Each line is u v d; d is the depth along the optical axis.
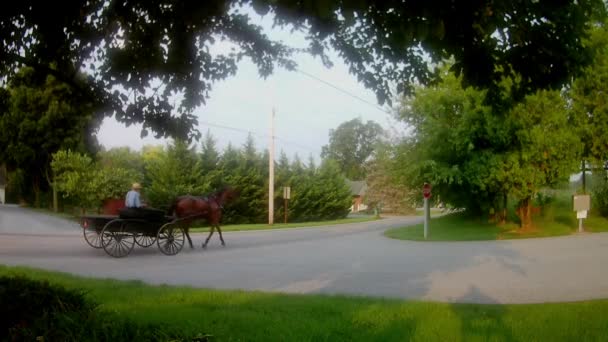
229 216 39.53
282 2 4.24
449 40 5.07
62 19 6.28
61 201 48.91
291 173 46.91
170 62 7.12
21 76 7.19
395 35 4.47
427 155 26.33
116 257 15.29
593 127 26.03
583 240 21.34
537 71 5.61
